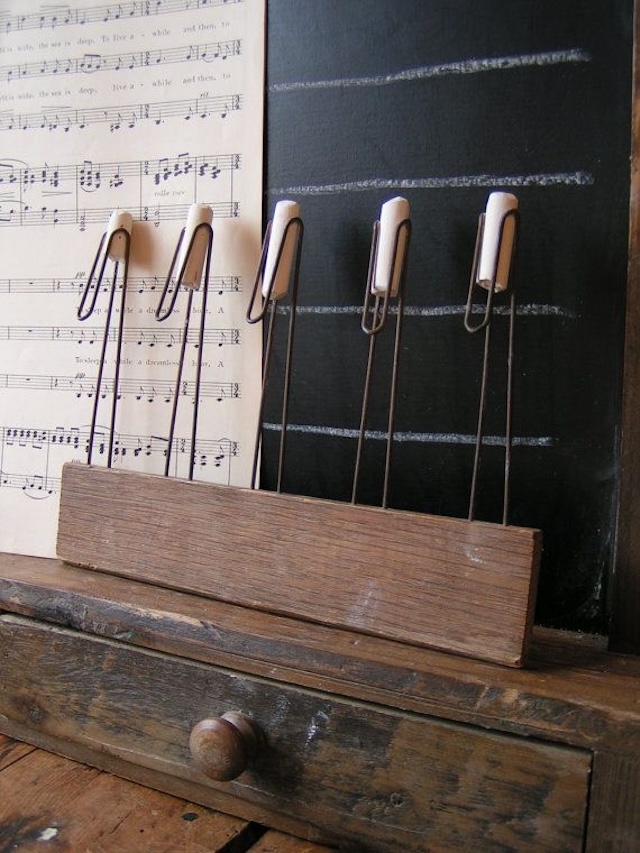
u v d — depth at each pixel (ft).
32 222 1.06
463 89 0.89
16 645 0.91
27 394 1.06
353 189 0.94
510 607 0.74
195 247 0.92
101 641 0.87
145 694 0.84
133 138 1.02
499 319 0.89
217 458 0.99
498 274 0.79
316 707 0.76
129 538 0.92
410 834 0.73
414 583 0.78
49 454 1.05
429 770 0.72
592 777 0.67
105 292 1.03
